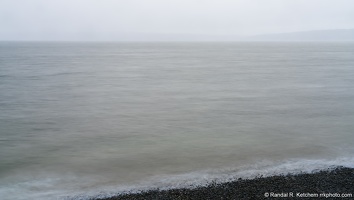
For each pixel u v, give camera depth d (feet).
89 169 52.60
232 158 56.85
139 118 88.99
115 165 54.24
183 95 126.21
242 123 82.28
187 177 48.37
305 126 78.79
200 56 411.75
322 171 49.16
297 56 392.47
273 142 66.13
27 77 177.58
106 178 48.83
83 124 82.48
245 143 65.62
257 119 86.28
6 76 179.63
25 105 105.70
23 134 73.10
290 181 45.03
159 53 491.72
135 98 120.06
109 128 78.59
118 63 289.33
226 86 149.28
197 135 71.92
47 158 57.82
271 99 115.85
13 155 59.36
